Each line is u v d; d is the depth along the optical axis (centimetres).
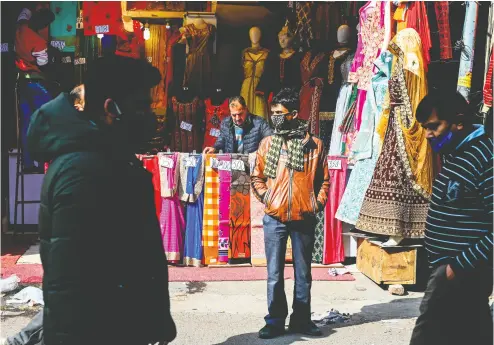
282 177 484
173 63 889
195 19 885
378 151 647
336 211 698
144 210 250
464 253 295
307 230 493
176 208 690
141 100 248
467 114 309
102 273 232
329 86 861
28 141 241
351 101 787
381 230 607
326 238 698
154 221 255
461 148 305
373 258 634
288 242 695
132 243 242
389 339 489
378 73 652
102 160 238
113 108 244
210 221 685
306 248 494
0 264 681
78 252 228
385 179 615
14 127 873
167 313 257
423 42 637
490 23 623
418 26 637
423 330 313
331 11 866
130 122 248
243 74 893
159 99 887
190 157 682
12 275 618
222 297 591
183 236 696
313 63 863
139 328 246
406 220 608
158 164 686
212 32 888
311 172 487
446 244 306
